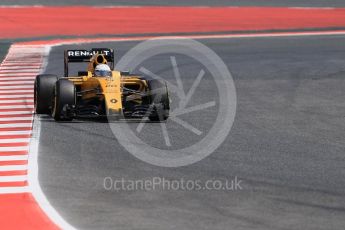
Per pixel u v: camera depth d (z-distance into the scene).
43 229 31.48
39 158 42.69
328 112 56.84
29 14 132.50
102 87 50.31
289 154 43.91
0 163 41.94
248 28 118.94
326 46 99.50
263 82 70.62
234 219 32.72
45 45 96.94
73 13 135.00
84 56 54.31
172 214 33.38
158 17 131.38
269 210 33.94
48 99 52.94
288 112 56.69
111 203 34.94
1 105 59.28
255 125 51.81
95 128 49.44
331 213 33.53
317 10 147.38
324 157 43.31
